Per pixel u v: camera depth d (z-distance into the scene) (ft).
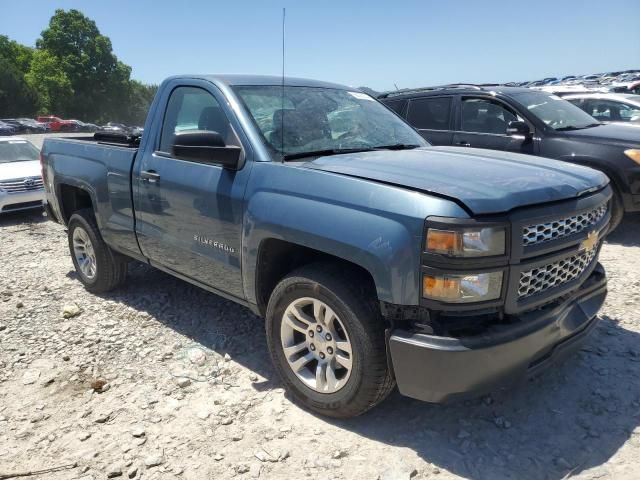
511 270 8.39
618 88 64.39
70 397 11.17
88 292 17.08
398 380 8.88
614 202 20.66
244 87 12.34
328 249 9.25
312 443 9.48
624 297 15.17
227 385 11.44
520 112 22.49
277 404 10.69
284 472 8.80
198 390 11.29
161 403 10.83
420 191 8.61
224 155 10.85
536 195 8.82
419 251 8.29
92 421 10.32
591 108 31.96
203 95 12.56
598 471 8.57
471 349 8.26
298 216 9.68
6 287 17.81
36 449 9.61
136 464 9.11
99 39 257.34
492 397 10.69
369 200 8.87
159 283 17.52
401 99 26.48
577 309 9.87
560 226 9.07
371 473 8.69
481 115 23.65
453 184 8.78
